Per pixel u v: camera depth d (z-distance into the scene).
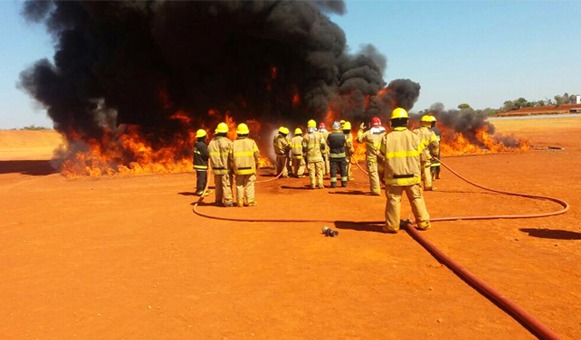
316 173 14.20
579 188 12.38
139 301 5.12
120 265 6.56
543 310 4.42
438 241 7.07
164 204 12.20
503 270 5.63
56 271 6.39
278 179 17.48
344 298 4.95
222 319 4.54
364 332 4.13
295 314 4.59
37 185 18.66
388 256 6.43
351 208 10.43
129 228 9.16
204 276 5.91
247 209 10.85
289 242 7.44
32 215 11.28
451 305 4.65
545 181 13.96
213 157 11.40
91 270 6.38
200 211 10.70
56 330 4.43
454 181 14.61
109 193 15.20
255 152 11.13
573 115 88.06
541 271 5.57
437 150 12.43
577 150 26.41
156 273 6.12
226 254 6.91
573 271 5.55
